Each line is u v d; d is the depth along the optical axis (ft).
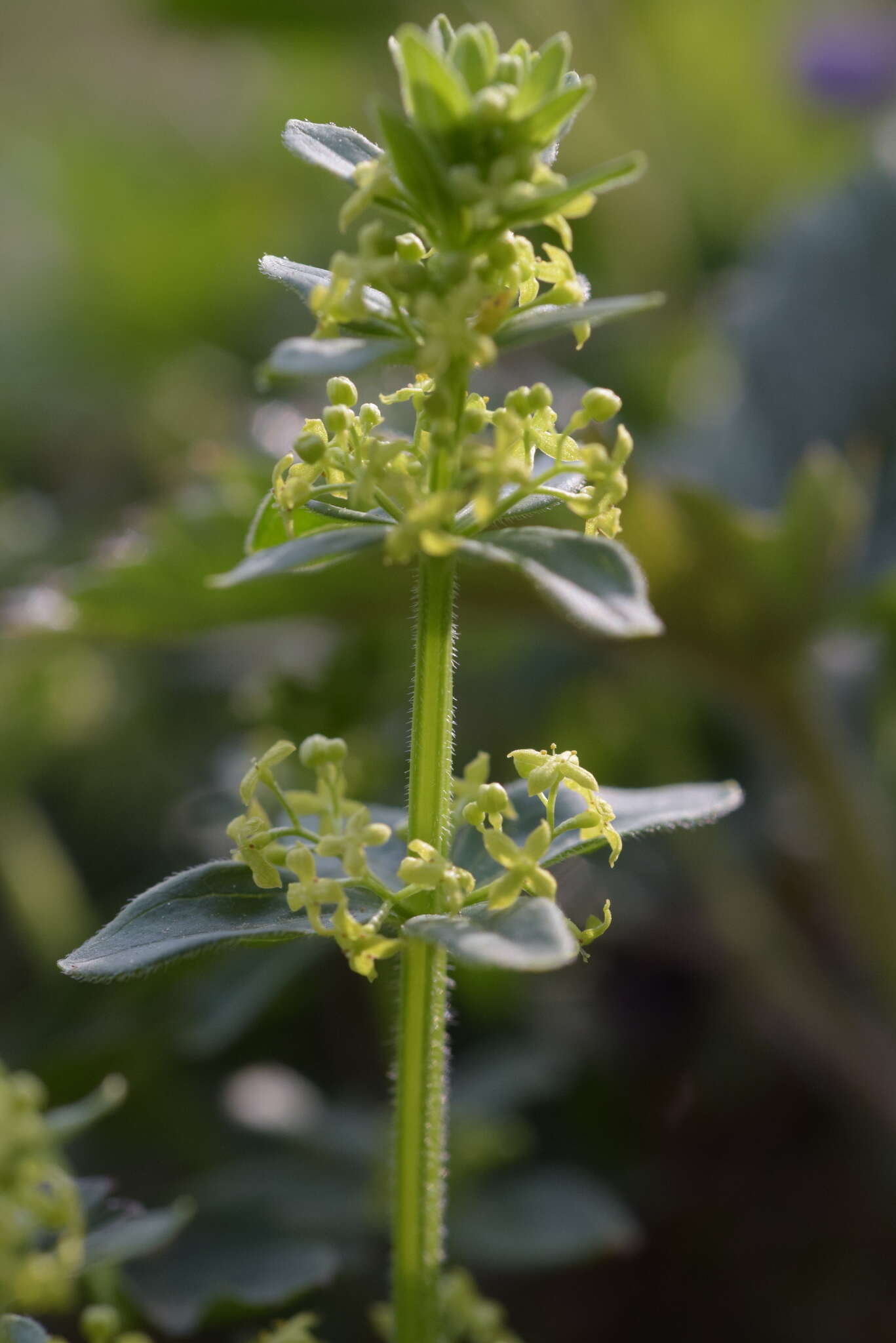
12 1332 0.55
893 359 1.22
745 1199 0.98
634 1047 1.06
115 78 2.04
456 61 0.51
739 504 1.20
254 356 1.69
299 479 0.53
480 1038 1.02
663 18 1.80
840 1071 1.01
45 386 1.69
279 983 0.83
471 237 0.52
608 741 1.17
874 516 1.16
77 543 1.14
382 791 0.96
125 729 1.18
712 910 1.08
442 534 0.51
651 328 1.55
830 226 1.27
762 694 0.99
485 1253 0.81
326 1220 0.83
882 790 1.14
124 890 1.11
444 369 0.51
